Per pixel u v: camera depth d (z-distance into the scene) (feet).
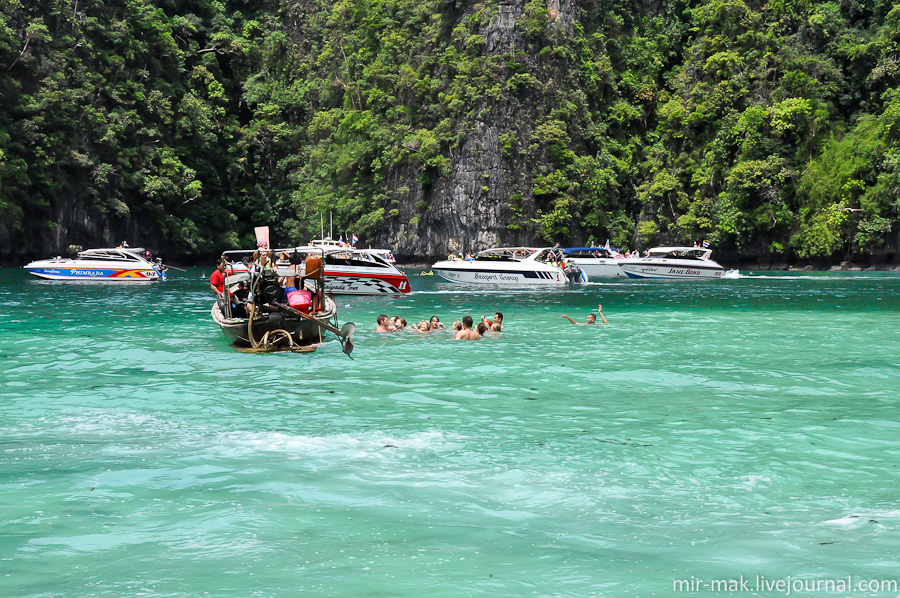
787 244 207.72
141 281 138.00
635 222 236.84
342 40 273.95
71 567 16.74
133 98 233.35
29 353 48.93
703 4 257.55
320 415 32.04
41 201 203.31
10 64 207.21
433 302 91.61
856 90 219.61
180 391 37.04
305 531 18.90
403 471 24.00
